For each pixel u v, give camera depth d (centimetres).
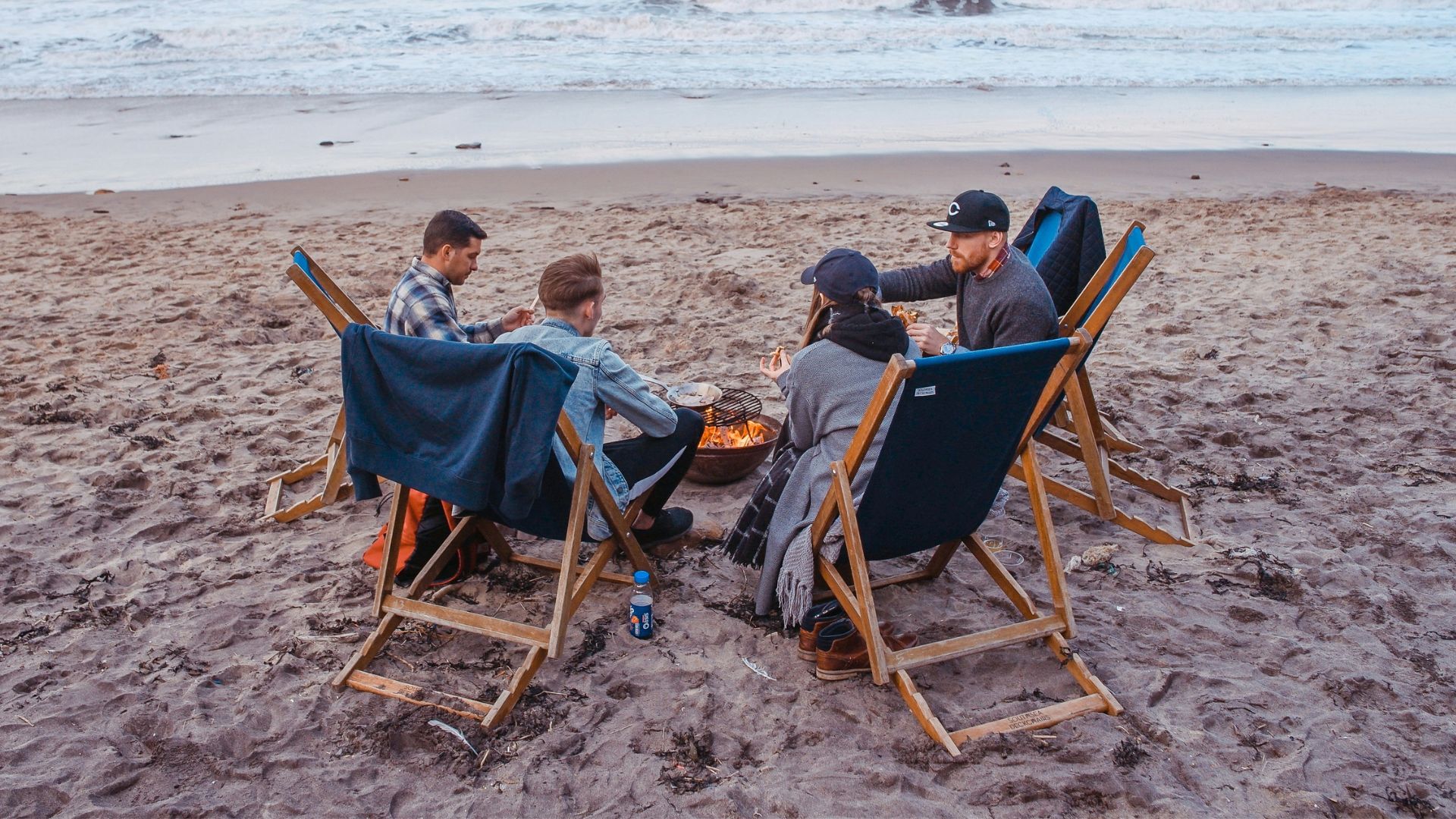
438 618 332
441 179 1118
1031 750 298
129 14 2367
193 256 841
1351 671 334
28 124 1429
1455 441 502
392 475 322
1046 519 335
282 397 563
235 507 445
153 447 497
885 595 381
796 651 348
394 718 311
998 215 360
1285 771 291
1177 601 375
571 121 1436
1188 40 2331
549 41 2164
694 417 383
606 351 342
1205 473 473
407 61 1947
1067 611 334
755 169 1162
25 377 584
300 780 288
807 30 2273
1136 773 290
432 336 402
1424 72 1923
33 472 471
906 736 306
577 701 321
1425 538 415
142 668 335
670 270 796
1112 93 1691
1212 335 650
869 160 1202
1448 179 1112
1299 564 397
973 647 321
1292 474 472
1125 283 352
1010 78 1812
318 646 347
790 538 337
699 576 393
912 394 284
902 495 312
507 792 284
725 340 642
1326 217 952
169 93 1655
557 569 391
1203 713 316
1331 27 2497
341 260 822
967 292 386
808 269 384
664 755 300
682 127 1391
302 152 1250
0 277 785
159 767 293
